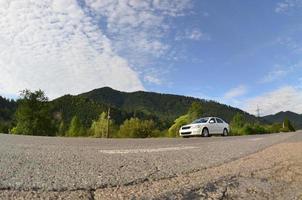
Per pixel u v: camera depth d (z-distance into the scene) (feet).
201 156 17.12
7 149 17.03
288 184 11.13
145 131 111.24
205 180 10.65
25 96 134.41
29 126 132.46
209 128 65.00
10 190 7.95
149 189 9.04
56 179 9.37
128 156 15.66
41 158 13.43
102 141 32.40
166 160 14.80
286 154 19.52
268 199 9.05
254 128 151.94
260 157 17.79
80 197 7.78
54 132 142.51
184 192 8.86
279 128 233.55
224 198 8.68
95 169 11.39
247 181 10.97
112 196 8.08
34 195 7.67
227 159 16.25
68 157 14.16
